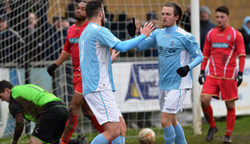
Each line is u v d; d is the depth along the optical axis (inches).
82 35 657.0
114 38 624.7
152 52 1207.6
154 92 1175.6
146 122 1192.8
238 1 1980.8
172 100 716.7
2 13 1149.1
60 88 1113.4
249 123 1247.5
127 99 1151.0
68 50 835.4
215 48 957.2
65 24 1157.7
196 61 700.0
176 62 722.2
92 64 636.1
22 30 1115.3
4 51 1132.5
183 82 724.7
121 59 1146.7
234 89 957.2
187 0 1375.5
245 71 1305.4
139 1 1601.9
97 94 634.8
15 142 727.7
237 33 939.3
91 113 810.2
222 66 952.3
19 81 1118.4
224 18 939.3
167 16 721.0
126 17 1184.8
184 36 715.4
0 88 739.4
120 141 712.4
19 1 1133.1
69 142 797.2
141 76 1162.6
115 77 1139.3
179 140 775.7
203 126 1222.9
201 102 959.6
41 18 1140.5
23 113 735.1
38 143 723.4
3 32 1130.0
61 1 1365.7
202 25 1268.5
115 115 640.4
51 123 725.3
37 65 1112.8
